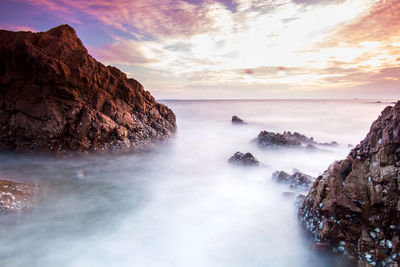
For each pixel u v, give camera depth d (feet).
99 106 53.42
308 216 23.80
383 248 17.61
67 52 52.90
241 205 33.42
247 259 22.88
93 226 28.14
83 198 35.01
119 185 40.63
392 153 18.99
